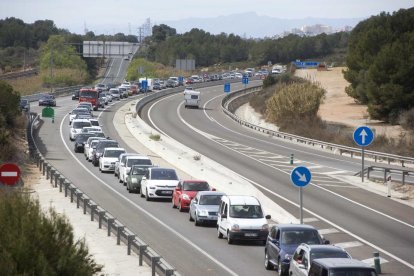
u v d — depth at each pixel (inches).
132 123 6441.9
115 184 3700.8
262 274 1921.8
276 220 2792.8
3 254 1171.9
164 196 3208.7
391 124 6786.4
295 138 5969.5
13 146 4389.8
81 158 4687.5
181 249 2237.9
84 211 2714.1
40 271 1182.3
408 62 6712.6
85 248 1450.5
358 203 3203.7
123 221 2696.9
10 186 2421.3
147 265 1930.4
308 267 1649.9
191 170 4069.9
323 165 4495.6
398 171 3668.8
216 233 2551.7
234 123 7504.9
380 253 2257.6
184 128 6815.9
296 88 7081.7
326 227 2669.8
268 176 3971.5
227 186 3393.2
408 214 2979.8
